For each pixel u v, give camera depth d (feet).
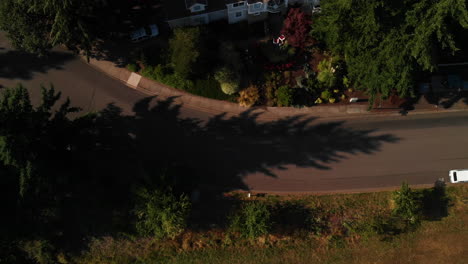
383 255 149.79
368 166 149.48
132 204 144.46
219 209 148.56
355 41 124.57
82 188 144.46
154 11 146.41
